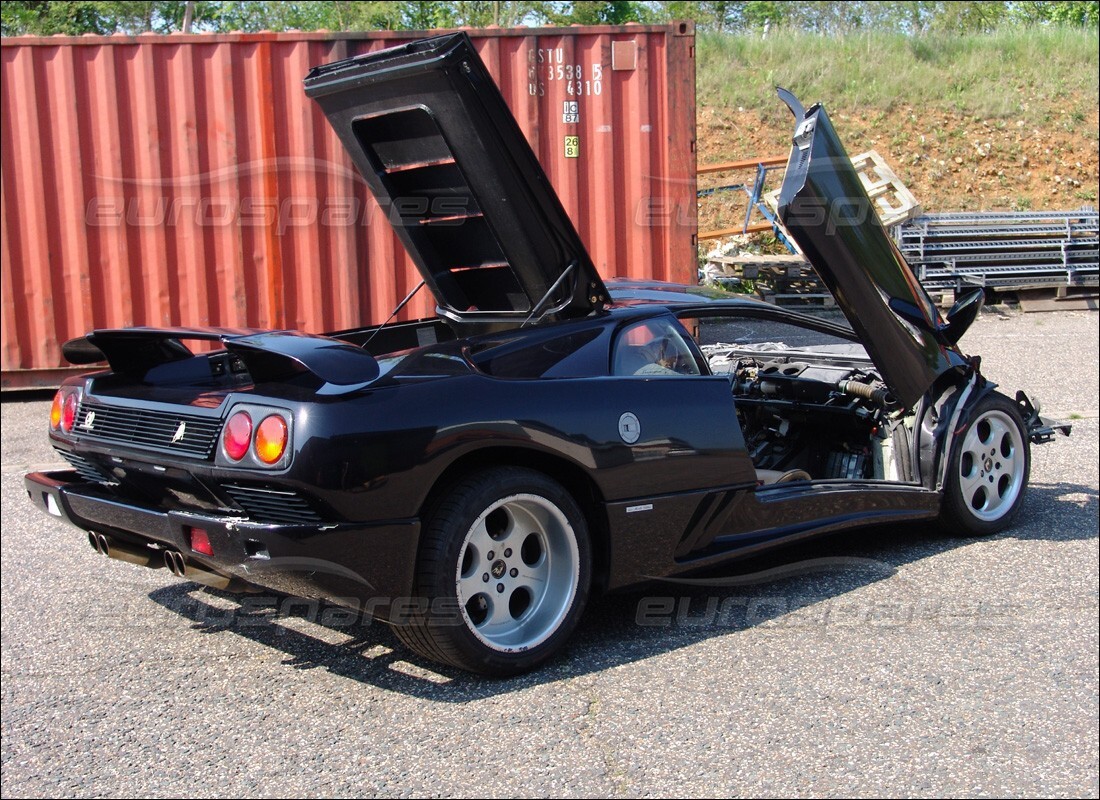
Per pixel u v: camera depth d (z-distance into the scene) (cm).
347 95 357
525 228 350
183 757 291
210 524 308
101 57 816
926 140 1678
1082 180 1602
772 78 1811
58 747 299
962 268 1262
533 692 327
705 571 423
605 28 802
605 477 343
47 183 830
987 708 312
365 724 308
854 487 418
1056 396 794
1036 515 500
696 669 341
